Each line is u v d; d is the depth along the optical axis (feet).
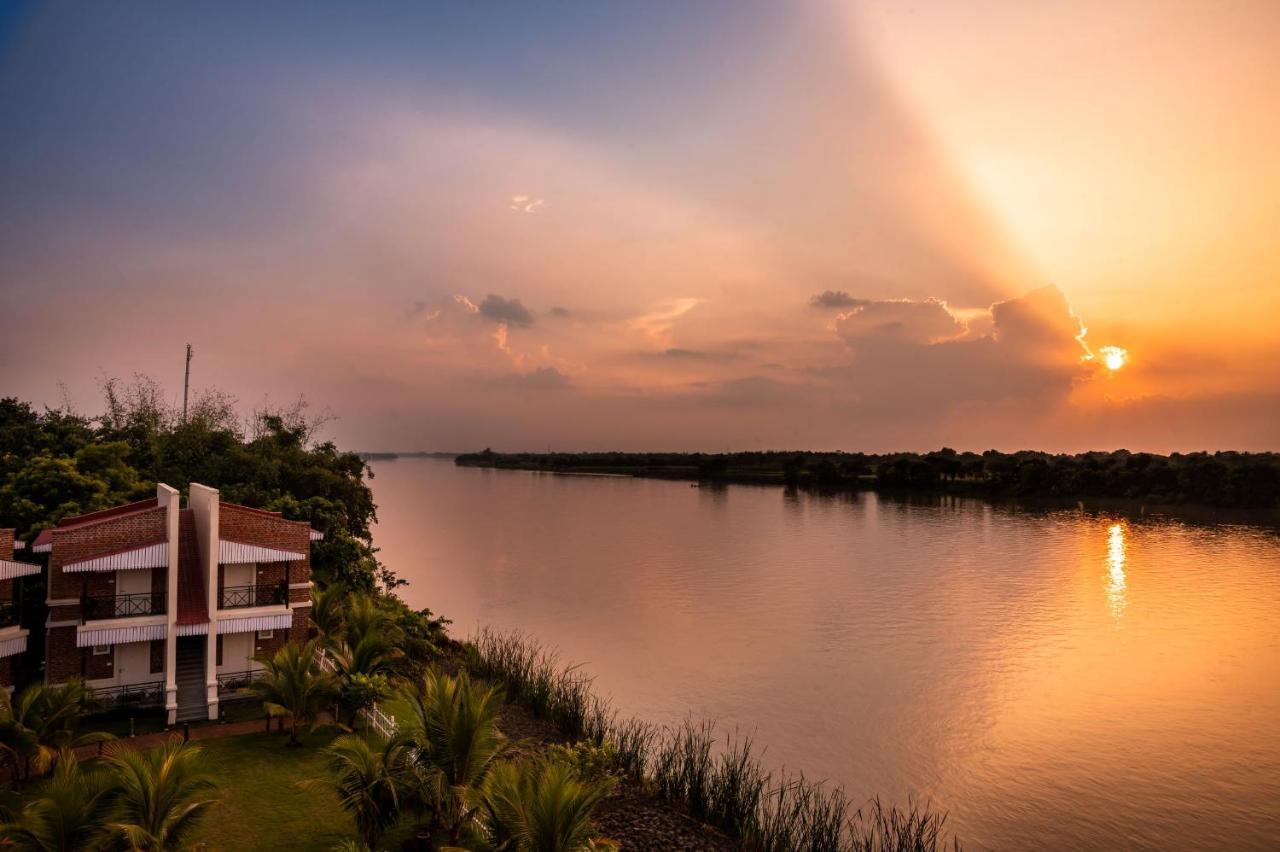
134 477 188.44
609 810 111.55
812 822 112.16
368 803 83.35
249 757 108.58
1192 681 185.06
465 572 334.03
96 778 75.97
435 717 89.66
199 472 220.84
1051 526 476.95
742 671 191.21
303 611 137.80
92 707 108.47
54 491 161.38
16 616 119.65
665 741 144.46
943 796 126.52
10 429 194.39
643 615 250.37
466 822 88.79
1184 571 319.06
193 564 132.67
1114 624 236.63
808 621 242.17
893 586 297.12
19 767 100.01
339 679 120.47
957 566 338.75
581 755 112.16
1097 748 146.30
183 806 78.43
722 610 257.96
